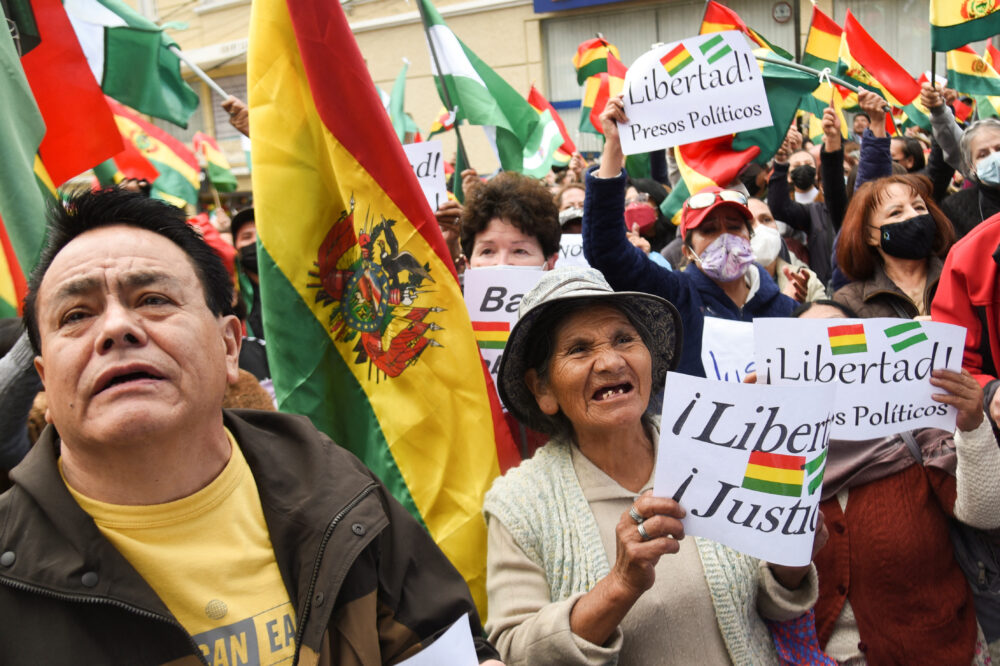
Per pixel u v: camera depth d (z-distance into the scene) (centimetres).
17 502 135
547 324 221
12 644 126
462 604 162
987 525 236
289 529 150
